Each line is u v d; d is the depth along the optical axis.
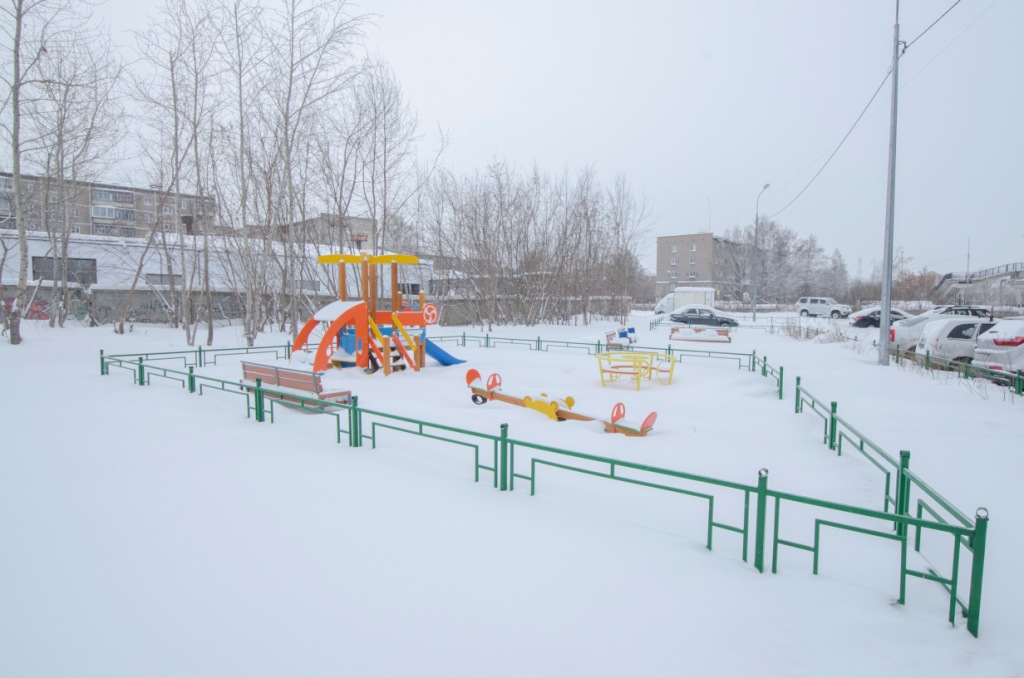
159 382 10.41
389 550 3.76
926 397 9.61
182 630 2.86
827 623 2.97
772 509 4.57
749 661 2.65
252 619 2.96
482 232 26.56
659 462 5.66
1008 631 2.92
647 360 13.88
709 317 30.28
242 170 17.34
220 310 23.61
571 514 4.39
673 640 2.80
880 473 5.40
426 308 13.34
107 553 3.69
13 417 7.47
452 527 4.13
